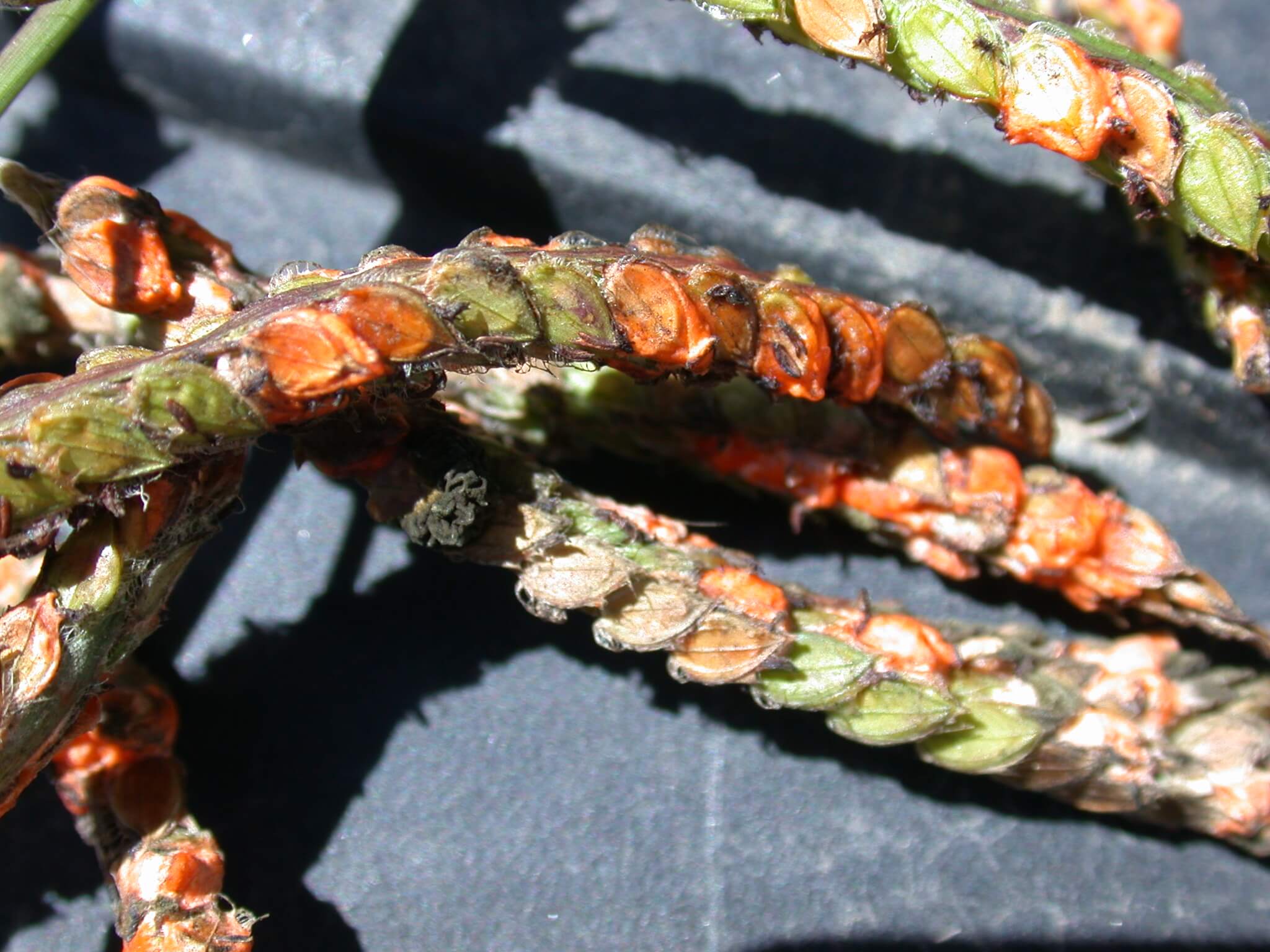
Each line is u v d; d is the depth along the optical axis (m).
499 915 0.05
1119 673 0.05
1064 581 0.05
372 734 0.05
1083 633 0.06
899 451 0.05
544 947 0.05
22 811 0.05
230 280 0.05
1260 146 0.05
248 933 0.05
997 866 0.05
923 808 0.06
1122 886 0.05
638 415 0.05
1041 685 0.05
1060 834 0.06
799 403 0.05
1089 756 0.05
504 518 0.05
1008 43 0.05
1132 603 0.05
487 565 0.05
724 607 0.05
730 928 0.05
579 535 0.05
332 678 0.06
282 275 0.05
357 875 0.05
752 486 0.05
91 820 0.05
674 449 0.05
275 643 0.06
